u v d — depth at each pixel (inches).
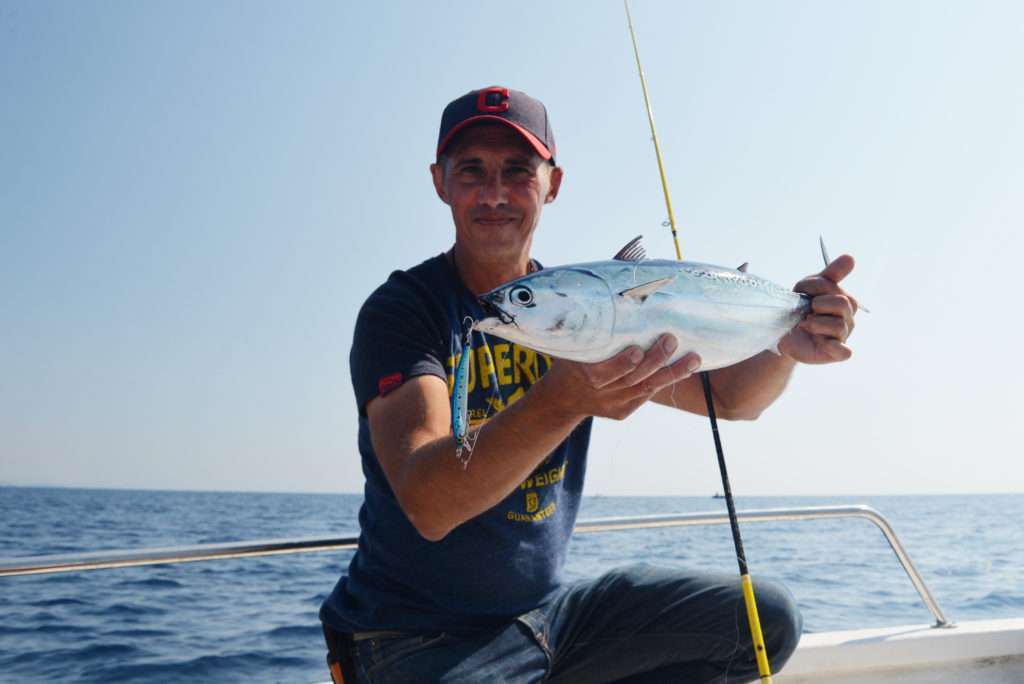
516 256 88.5
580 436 89.7
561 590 87.3
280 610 313.6
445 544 75.4
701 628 84.8
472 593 76.1
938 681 108.9
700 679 85.7
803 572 514.0
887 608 355.3
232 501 3238.2
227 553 94.4
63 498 3174.2
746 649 83.5
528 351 86.0
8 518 1472.7
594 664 88.1
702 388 91.0
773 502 3208.7
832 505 115.3
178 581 406.3
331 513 2107.5
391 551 76.9
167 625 274.8
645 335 62.2
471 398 80.9
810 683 108.1
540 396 59.4
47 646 237.9
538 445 60.9
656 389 59.0
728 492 77.5
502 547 77.0
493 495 63.6
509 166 86.7
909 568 117.4
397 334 77.2
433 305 81.7
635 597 88.0
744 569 75.2
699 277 65.9
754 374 87.2
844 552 696.4
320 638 255.6
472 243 86.9
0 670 209.3
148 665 215.5
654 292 63.2
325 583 415.8
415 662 73.6
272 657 227.0
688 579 88.4
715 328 65.8
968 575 521.0
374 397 75.7
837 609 345.1
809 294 76.5
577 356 60.8
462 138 87.0
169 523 1405.0
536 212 88.7
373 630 76.5
